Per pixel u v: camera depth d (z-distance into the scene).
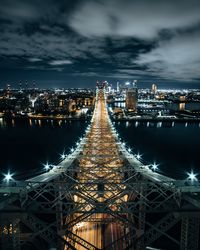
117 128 182.50
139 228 20.08
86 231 28.34
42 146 113.81
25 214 18.03
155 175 25.12
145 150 107.69
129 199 27.36
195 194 18.27
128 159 36.09
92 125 106.19
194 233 17.58
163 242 33.31
